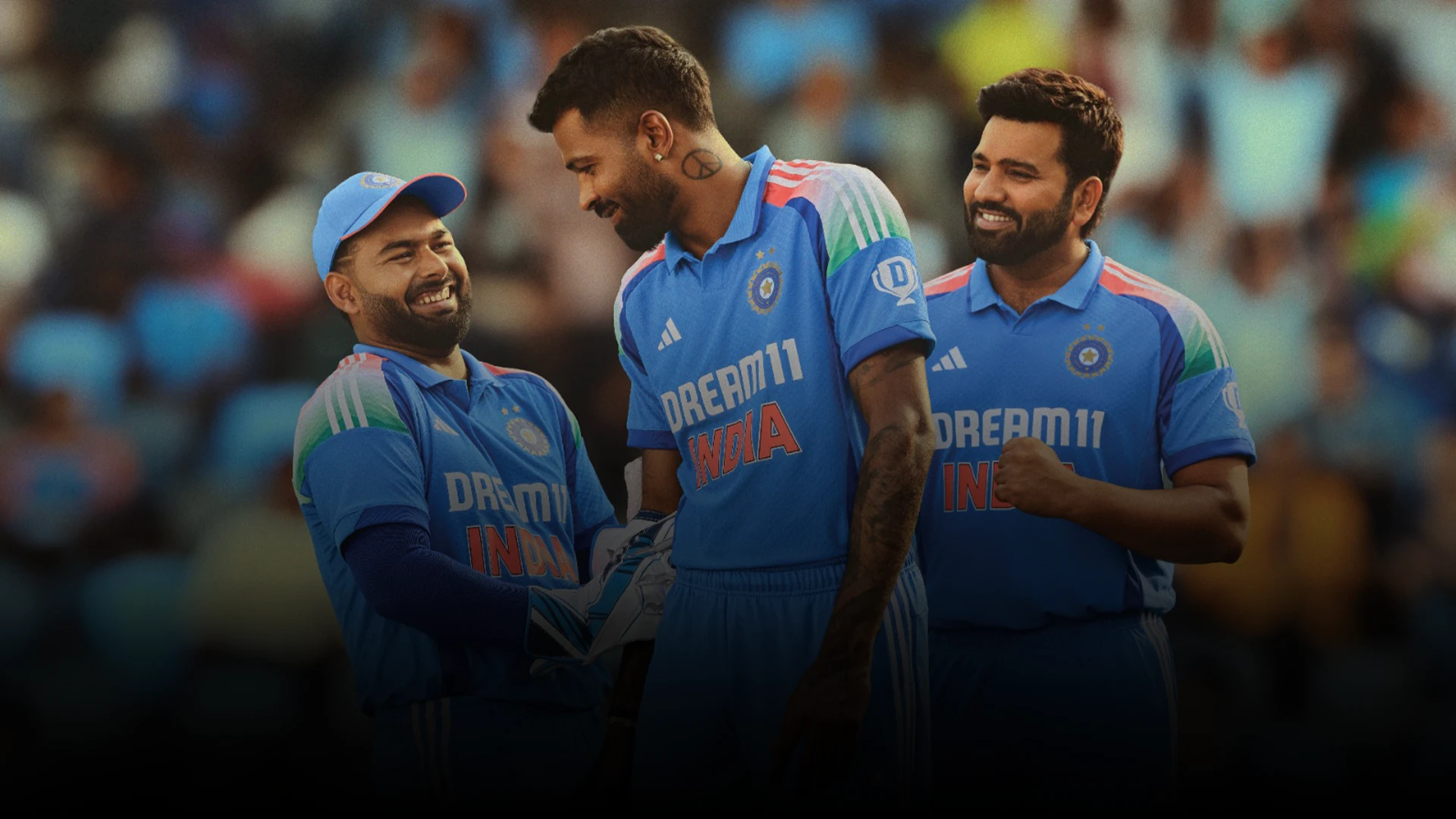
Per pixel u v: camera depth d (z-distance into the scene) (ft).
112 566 67.05
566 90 29.19
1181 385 32.86
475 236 73.46
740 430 29.45
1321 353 70.59
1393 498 62.95
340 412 32.32
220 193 84.94
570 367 68.49
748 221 29.09
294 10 89.66
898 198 74.79
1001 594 33.09
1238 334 71.77
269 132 86.02
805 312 28.63
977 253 33.50
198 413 75.92
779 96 81.76
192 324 77.36
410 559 30.89
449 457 32.78
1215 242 74.74
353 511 31.30
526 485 33.71
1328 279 74.84
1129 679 32.91
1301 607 59.57
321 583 57.62
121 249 81.05
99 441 73.41
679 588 30.78
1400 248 75.61
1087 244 34.53
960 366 33.76
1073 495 31.07
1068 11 84.28
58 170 86.02
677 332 30.27
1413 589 61.21
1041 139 32.60
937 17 84.17
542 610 31.04
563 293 71.15
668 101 28.96
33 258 81.76
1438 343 72.13
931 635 33.78
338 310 34.40
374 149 79.61
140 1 93.09
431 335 33.55
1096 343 33.19
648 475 33.71
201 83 89.45
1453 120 79.97
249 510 62.23
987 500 33.27
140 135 86.22
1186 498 31.71
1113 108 33.40
